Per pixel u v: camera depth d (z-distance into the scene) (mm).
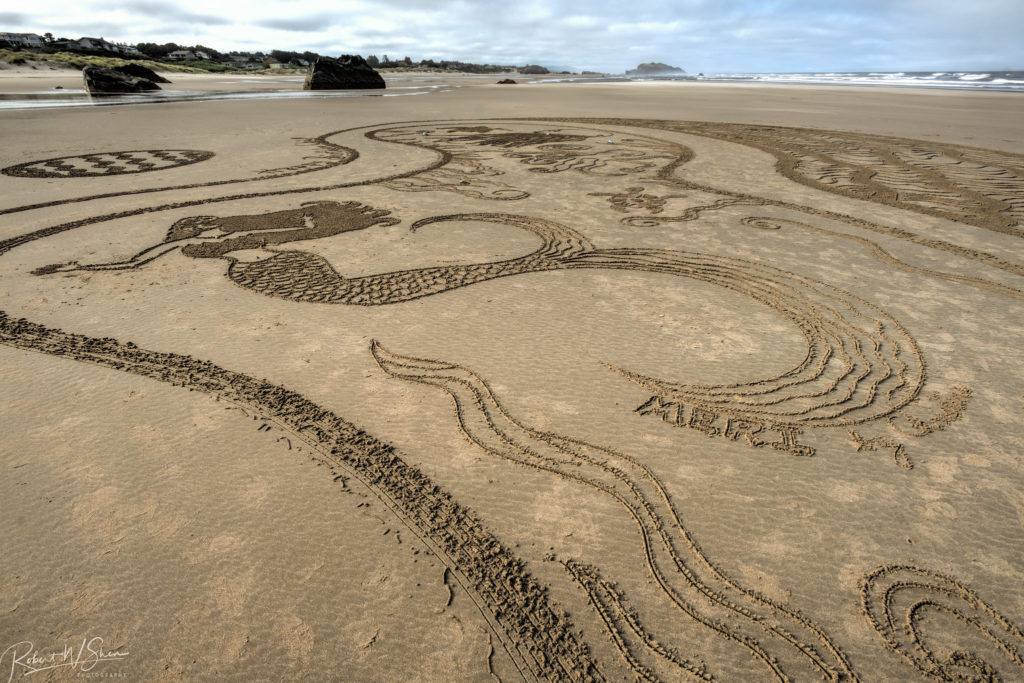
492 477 3740
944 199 10422
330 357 5047
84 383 4613
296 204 9734
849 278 6844
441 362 5004
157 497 3527
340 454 3906
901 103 29250
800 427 4238
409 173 12219
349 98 32562
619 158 14156
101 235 8000
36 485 3592
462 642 2764
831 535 3344
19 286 6305
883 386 4727
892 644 2766
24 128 17953
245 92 37625
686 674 2643
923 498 3604
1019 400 4547
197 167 12555
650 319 5812
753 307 6098
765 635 2811
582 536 3328
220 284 6477
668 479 3740
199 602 2918
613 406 4461
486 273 6906
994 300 6289
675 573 3119
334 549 3219
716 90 43906
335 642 2748
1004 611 2924
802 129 18953
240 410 4328
